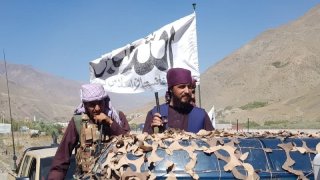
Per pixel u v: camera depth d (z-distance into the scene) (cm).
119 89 874
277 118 10175
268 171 468
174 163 457
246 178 455
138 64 855
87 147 536
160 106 584
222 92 17512
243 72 18150
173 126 568
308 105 10688
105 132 552
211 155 467
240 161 466
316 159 421
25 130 4569
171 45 841
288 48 18475
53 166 552
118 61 877
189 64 837
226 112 11775
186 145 473
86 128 540
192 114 573
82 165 529
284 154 482
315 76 16050
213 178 454
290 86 15838
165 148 466
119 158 461
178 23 838
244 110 11581
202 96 18012
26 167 909
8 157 2741
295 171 472
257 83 16888
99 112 545
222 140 482
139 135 483
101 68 891
